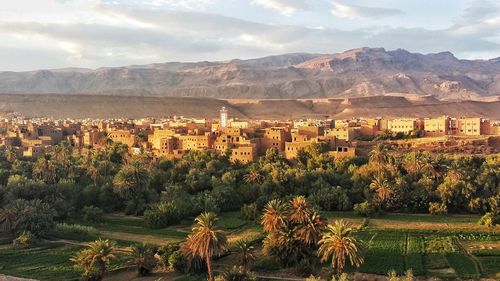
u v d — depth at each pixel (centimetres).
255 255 9956
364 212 12875
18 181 13638
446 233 11306
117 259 9994
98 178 15625
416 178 14850
